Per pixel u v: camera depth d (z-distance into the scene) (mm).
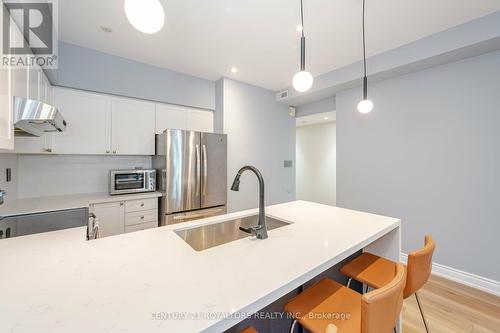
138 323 620
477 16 1937
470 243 2236
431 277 2404
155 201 2854
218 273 894
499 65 2064
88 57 2551
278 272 907
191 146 2936
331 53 2621
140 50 2594
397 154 2756
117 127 2793
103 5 1834
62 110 2453
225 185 3289
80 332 585
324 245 1188
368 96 3016
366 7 1847
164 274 881
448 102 2363
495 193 2096
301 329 1329
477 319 1763
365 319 770
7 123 1213
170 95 3137
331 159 5031
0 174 1978
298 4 1816
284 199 4203
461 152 2287
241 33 2234
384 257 1687
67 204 2217
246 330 915
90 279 842
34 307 681
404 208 2705
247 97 3646
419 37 2270
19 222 1839
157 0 963
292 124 4328
